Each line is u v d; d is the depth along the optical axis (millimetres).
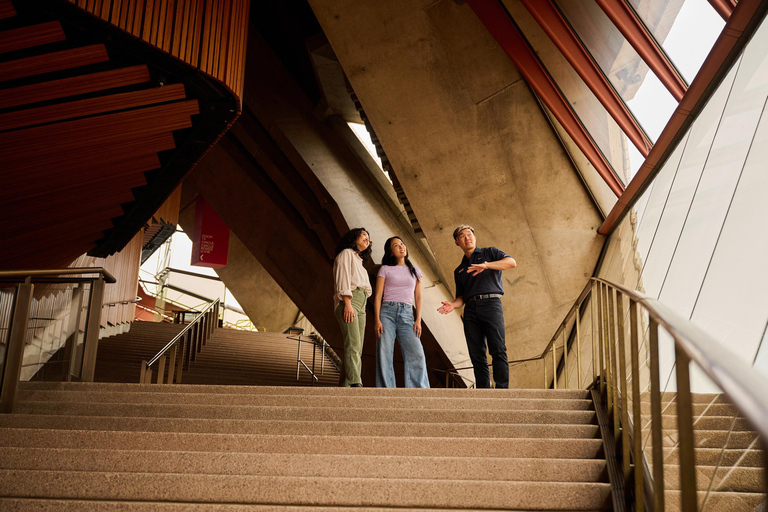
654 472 2035
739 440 3289
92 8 5660
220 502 3193
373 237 13375
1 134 6352
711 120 6723
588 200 10898
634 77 8281
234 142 16656
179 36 6500
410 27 10172
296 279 16797
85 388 5066
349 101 14414
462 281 6375
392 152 11117
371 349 15289
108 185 8719
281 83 15094
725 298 5043
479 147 10844
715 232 5711
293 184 15125
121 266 16328
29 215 8523
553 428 4031
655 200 8461
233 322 32406
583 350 9789
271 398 4723
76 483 3221
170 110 7137
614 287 3584
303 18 15633
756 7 5621
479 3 9359
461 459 3488
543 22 8602
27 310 4707
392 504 3168
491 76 10328
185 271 31422
